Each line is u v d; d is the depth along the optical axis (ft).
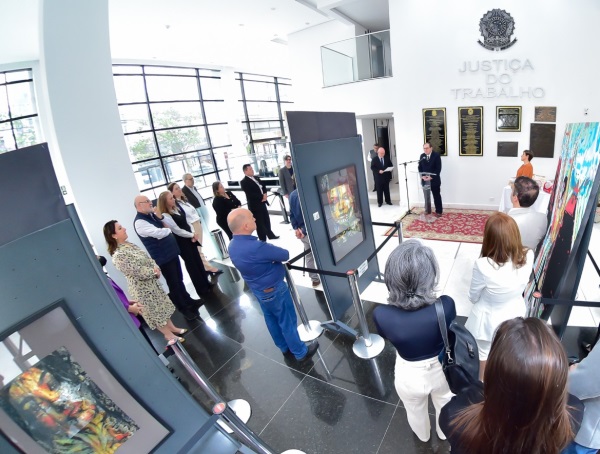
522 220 8.30
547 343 2.22
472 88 19.99
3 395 3.03
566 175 8.35
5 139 23.94
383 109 23.53
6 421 3.05
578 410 3.07
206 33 25.04
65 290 3.43
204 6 20.06
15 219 3.13
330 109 25.96
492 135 20.21
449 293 11.93
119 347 3.88
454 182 22.17
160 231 11.45
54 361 3.35
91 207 11.85
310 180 8.75
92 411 3.64
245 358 9.96
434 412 7.07
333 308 9.68
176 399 4.40
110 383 3.79
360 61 24.04
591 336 8.74
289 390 8.48
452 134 21.35
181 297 12.67
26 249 3.15
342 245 10.15
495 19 18.33
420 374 4.95
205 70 37.37
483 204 21.65
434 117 21.56
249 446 5.20
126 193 12.67
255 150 37.91
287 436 7.21
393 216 22.61
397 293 4.58
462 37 19.44
